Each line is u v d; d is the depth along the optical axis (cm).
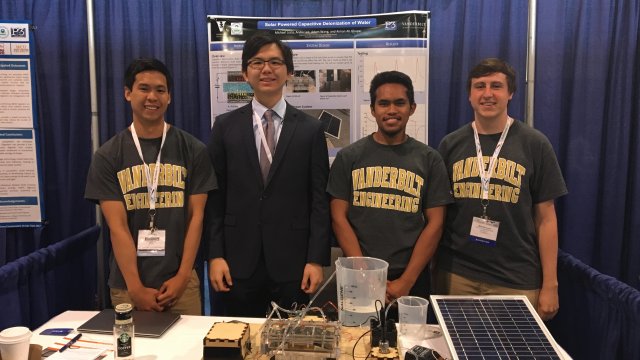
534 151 198
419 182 198
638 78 263
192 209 197
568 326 229
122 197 190
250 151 202
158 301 185
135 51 280
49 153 287
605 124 268
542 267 200
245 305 206
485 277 200
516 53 266
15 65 258
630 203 269
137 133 195
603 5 257
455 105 280
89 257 286
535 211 204
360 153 205
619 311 185
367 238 198
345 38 268
